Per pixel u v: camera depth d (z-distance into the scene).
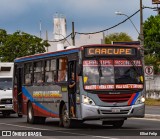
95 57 24.89
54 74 27.77
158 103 54.62
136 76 25.16
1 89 37.53
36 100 30.19
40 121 31.02
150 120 31.09
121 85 24.81
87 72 24.72
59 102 27.16
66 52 26.41
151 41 71.06
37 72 30.06
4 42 81.50
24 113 32.22
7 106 37.22
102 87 24.64
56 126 28.22
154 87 65.25
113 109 24.64
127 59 25.19
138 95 25.03
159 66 71.56
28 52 81.12
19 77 33.28
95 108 24.52
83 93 24.64
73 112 25.66
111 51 25.12
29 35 82.00
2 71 39.75
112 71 24.91
